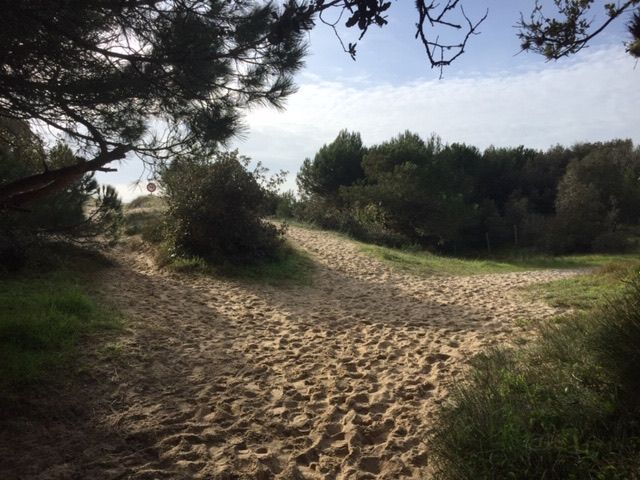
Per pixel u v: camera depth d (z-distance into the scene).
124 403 4.56
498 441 3.03
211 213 12.73
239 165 13.52
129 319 7.24
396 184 26.48
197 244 12.97
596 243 28.80
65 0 3.02
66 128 4.11
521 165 40.56
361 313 9.10
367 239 22.80
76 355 5.42
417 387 5.18
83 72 3.62
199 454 3.72
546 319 7.64
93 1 3.16
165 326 7.23
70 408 4.32
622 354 3.21
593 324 4.37
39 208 8.88
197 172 13.05
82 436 3.90
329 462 3.71
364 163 29.98
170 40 3.53
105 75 3.65
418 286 12.41
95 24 3.34
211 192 12.82
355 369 5.96
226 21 3.68
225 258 12.73
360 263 15.30
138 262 12.95
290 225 23.06
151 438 3.93
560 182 34.28
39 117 3.83
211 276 11.76
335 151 31.28
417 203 26.66
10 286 7.93
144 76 3.70
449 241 30.14
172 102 4.03
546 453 2.85
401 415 4.50
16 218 8.73
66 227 9.16
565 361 4.26
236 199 13.11
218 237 12.93
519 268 18.31
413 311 9.37
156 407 4.52
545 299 9.76
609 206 33.47
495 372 4.50
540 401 3.53
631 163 40.09
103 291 9.04
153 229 14.81
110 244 11.30
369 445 3.99
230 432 4.12
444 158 32.84
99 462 3.52
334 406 4.74
